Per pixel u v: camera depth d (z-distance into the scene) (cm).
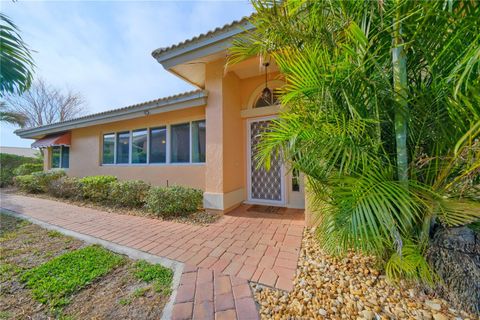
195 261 369
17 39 396
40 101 2508
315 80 222
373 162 227
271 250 406
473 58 148
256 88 809
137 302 273
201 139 847
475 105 176
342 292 274
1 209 773
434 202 218
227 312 248
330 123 228
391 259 254
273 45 299
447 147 217
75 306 269
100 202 847
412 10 192
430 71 211
